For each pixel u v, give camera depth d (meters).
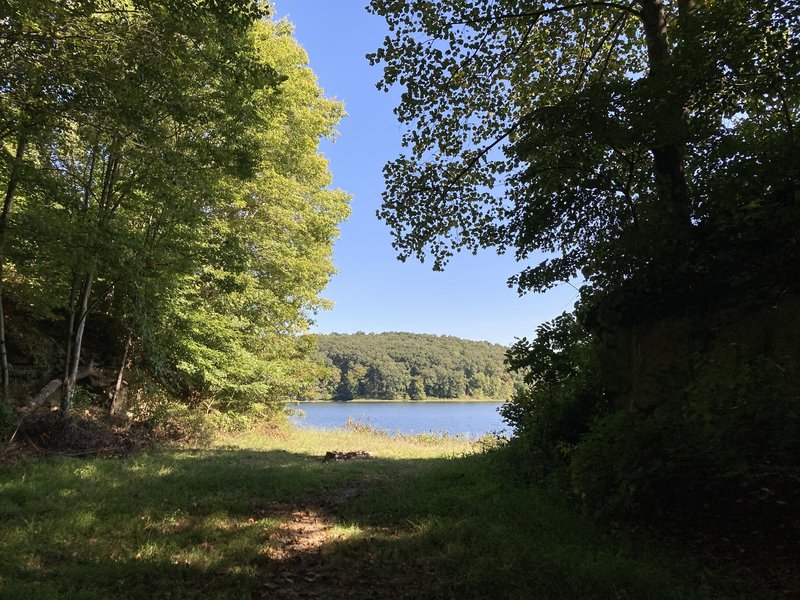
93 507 6.03
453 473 8.47
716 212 6.14
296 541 5.36
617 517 5.29
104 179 11.83
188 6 8.18
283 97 14.80
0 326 10.02
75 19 8.41
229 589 4.05
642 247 6.50
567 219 8.90
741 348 5.41
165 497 6.78
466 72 9.75
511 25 9.55
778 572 4.00
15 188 9.95
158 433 13.62
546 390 8.59
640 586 3.80
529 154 8.52
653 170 8.09
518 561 4.38
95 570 4.22
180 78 9.72
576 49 10.46
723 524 4.88
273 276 17.36
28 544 4.70
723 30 5.88
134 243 10.70
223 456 11.48
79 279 11.97
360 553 4.91
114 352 15.02
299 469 9.60
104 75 8.91
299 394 19.91
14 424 9.95
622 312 6.95
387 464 10.95
